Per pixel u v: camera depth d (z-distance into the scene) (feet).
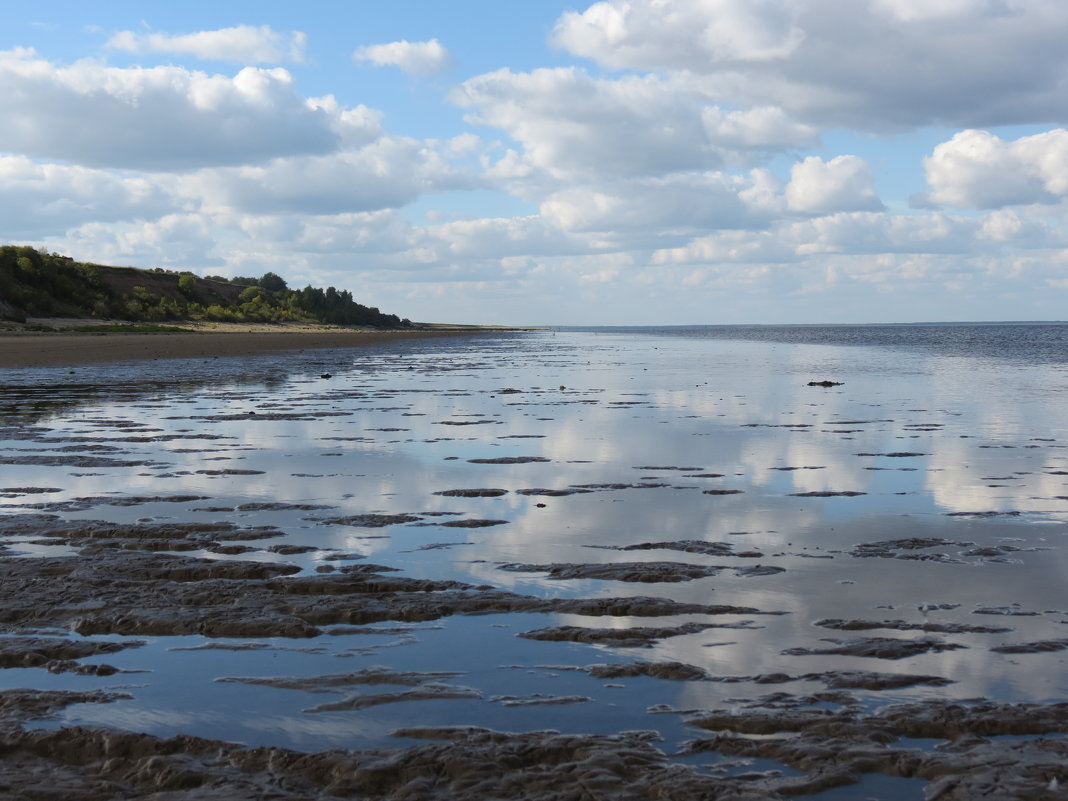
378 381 120.57
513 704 17.52
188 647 20.85
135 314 388.57
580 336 588.09
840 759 15.07
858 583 25.62
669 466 47.11
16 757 15.71
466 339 453.99
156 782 14.73
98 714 17.24
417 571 27.22
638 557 28.84
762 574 26.63
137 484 42.37
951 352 219.00
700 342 363.76
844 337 420.77
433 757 15.19
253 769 15.07
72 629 22.11
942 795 13.96
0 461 49.32
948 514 34.99
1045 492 39.34
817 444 55.16
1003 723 16.30
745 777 14.66
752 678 18.69
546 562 28.27
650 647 20.57
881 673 18.81
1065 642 20.65
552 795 14.14
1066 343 297.94
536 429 63.93
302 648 20.72
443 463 48.65
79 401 86.22
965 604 23.61
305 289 603.26
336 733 16.35
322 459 50.19
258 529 32.78
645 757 15.21
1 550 29.99
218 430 63.67
